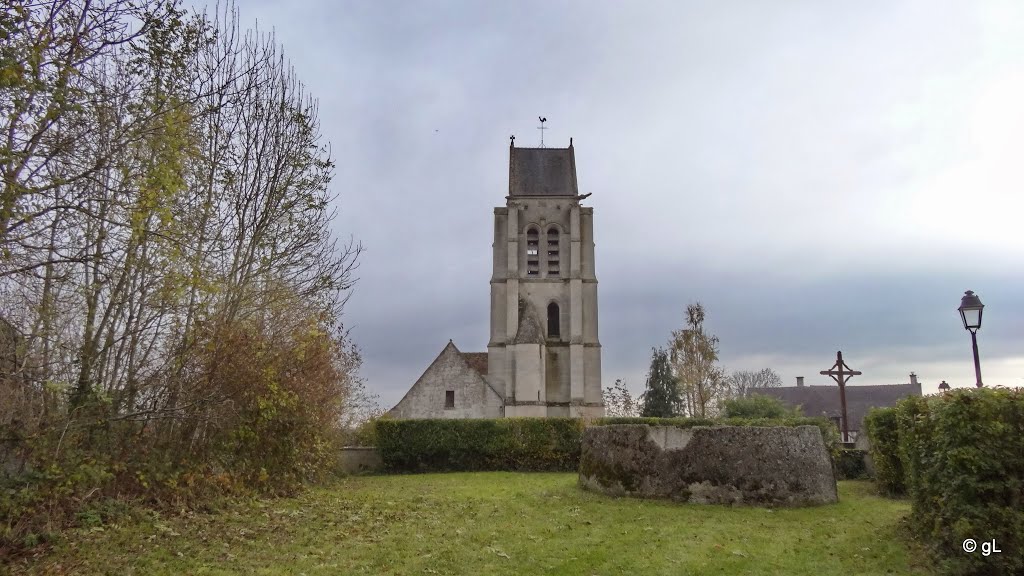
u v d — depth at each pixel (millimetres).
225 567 7758
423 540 9211
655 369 50156
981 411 7273
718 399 42500
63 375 10758
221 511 11555
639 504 12648
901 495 14125
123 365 11891
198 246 13281
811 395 60375
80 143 10117
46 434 9516
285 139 15562
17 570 7516
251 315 14508
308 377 15852
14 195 8156
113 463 10789
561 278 44656
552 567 7785
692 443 13062
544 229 45531
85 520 9453
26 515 8672
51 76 8969
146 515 10352
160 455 11820
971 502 7258
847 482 18000
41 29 8664
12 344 9656
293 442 15094
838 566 7844
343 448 23938
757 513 11633
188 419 12312
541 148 48094
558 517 11164
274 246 15273
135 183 10547
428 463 24062
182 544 8852
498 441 23891
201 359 12562
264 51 15742
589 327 44219
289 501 13305
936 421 7914
